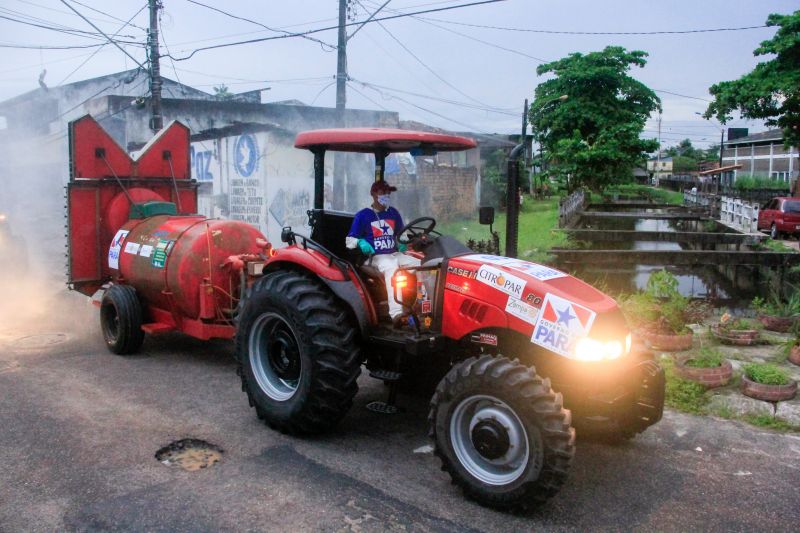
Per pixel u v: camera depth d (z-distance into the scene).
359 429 5.31
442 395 4.14
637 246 14.08
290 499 4.12
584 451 4.90
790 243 21.39
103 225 8.09
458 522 3.88
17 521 3.84
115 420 5.41
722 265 11.20
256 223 16.50
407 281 4.77
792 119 25.05
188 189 8.88
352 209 19.42
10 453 4.75
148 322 7.62
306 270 5.28
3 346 7.67
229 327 6.88
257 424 5.39
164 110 23.20
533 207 28.78
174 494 4.17
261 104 24.19
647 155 32.94
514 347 4.50
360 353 5.00
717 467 4.64
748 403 5.65
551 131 33.88
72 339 8.05
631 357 4.53
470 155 29.19
